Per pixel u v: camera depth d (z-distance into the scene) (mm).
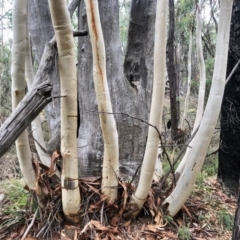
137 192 2141
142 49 2801
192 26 5418
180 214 2361
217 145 4160
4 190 2865
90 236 2033
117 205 2221
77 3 2215
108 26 2461
